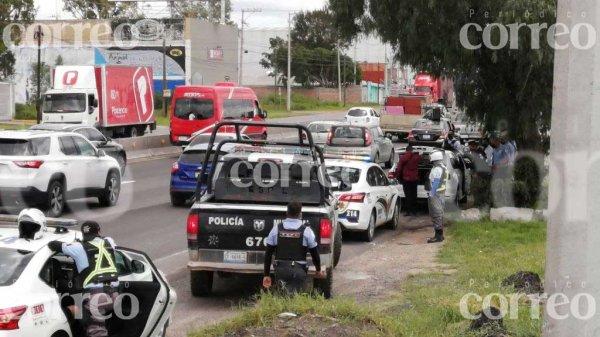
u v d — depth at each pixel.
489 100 20.00
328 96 103.94
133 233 17.09
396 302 10.60
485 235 16.95
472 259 13.96
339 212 16.69
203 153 21.03
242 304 11.06
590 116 5.16
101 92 41.16
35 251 7.45
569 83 5.20
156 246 15.70
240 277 13.03
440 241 16.86
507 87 19.78
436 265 13.90
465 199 22.70
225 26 84.38
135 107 44.41
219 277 12.98
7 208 18.02
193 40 78.25
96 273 7.82
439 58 20.09
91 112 40.22
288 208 10.41
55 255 7.80
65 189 18.69
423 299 10.27
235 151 13.36
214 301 11.45
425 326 8.82
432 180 16.88
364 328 8.27
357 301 10.76
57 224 8.25
